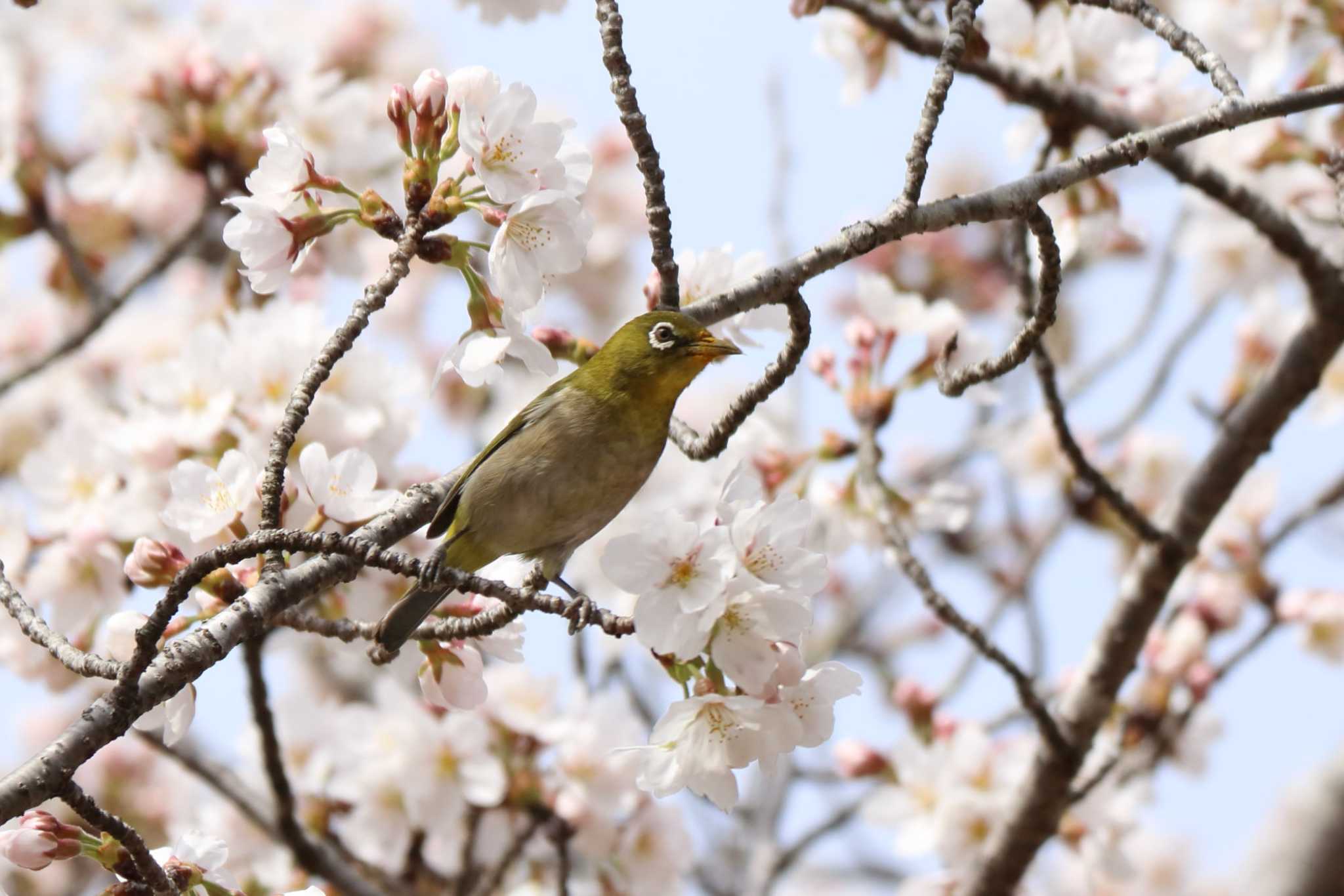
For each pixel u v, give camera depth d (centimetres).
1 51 1385
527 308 683
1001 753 1184
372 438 952
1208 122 771
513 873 1161
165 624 568
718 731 629
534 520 800
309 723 1197
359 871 1180
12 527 933
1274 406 1040
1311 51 1187
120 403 1464
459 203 682
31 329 1565
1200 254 1449
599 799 1097
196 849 621
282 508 767
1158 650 1225
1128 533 1495
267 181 709
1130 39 1172
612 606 1402
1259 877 955
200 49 1176
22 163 1220
